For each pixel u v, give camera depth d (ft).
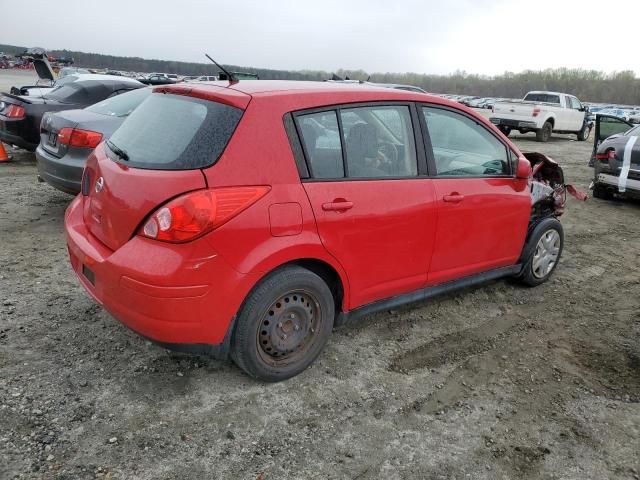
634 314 14.48
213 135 8.71
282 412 9.27
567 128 67.97
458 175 12.20
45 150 18.60
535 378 10.96
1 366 9.93
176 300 8.25
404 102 11.28
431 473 8.11
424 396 10.06
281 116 9.28
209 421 8.88
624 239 22.27
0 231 17.61
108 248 9.35
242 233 8.55
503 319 13.62
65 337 11.13
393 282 11.27
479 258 13.07
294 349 10.06
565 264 18.38
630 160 27.22
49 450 7.94
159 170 8.59
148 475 7.64
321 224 9.54
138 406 9.12
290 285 9.43
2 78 129.70
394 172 10.97
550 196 15.61
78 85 28.17
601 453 8.82
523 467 8.38
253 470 7.91
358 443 8.64
